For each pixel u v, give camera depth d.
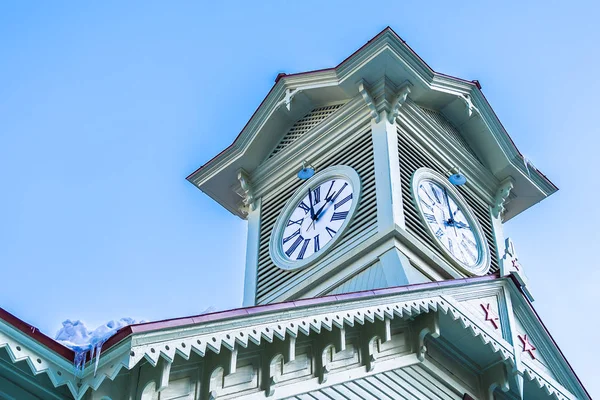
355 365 15.20
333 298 14.34
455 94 23.42
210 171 24.39
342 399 14.66
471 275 21.22
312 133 23.14
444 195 22.36
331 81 22.95
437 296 16.70
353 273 19.77
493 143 24.31
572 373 19.19
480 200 24.05
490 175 24.48
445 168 23.20
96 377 10.63
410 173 21.55
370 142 21.86
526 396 18.28
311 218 21.94
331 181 22.14
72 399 10.82
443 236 21.23
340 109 22.83
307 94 23.53
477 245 22.55
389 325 15.42
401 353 16.34
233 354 12.17
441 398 16.66
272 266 21.94
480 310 17.84
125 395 11.24
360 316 14.65
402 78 22.33
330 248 20.73
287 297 20.75
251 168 24.22
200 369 12.36
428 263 20.08
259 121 23.86
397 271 18.70
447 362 17.27
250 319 12.58
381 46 21.91
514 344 17.80
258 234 23.09
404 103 22.45
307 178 22.62
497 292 18.72
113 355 10.73
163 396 11.84
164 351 11.10
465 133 24.48
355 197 21.08
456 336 17.16
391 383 15.83
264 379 13.24
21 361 10.24
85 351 10.79
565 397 18.33
